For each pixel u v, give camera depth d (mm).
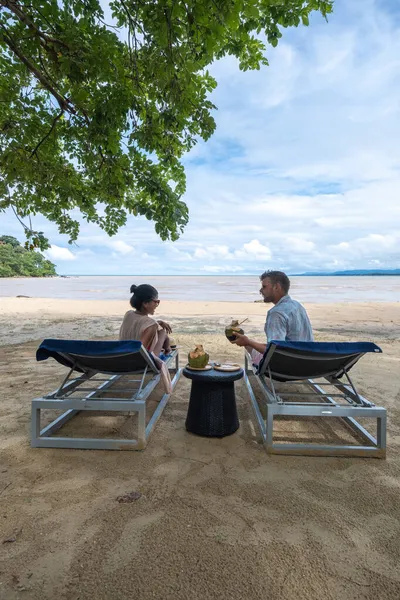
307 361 2910
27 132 4719
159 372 3410
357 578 1566
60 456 2688
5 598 1446
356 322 10602
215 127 4270
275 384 4531
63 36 3582
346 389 3260
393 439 3041
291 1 3316
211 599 1455
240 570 1600
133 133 4387
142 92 4340
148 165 5055
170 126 4023
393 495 2217
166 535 1824
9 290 32562
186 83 3576
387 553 1717
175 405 3842
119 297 22938
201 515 1994
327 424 3336
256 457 2705
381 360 5961
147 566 1620
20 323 10031
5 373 5043
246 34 3799
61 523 1917
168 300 19781
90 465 2555
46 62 4496
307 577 1569
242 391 4340
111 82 3986
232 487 2285
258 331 8867
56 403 2805
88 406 2783
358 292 29344
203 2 2812
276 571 1599
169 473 2453
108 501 2121
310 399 3965
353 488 2289
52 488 2258
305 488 2283
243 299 21297
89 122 4352
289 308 3303
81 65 3611
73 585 1517
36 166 4648
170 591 1490
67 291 31078
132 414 3545
